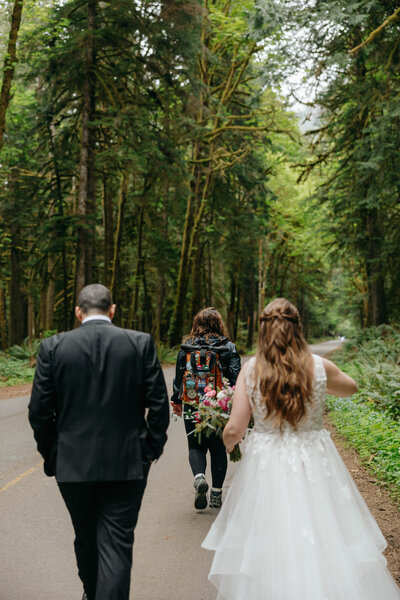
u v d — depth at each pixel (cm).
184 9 2052
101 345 303
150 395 303
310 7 1466
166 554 433
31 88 2492
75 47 2022
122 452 292
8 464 721
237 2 2688
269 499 269
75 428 293
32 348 2448
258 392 281
